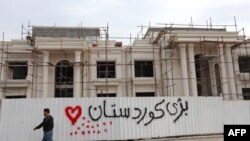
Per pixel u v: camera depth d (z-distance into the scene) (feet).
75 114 48.60
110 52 84.12
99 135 48.78
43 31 102.37
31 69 80.07
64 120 47.98
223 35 80.07
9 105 46.78
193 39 78.23
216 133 54.54
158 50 85.20
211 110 55.42
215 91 81.66
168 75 80.18
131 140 50.01
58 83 81.20
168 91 79.25
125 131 49.93
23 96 79.41
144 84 82.69
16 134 45.96
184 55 79.20
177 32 78.95
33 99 47.57
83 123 48.60
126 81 82.74
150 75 85.76
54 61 82.02
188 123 53.52
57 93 81.30
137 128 50.57
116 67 83.25
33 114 46.98
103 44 88.38
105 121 49.47
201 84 85.71
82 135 48.14
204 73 86.58
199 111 54.65
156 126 51.60
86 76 80.64
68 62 82.84
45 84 76.84
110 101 50.42
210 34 79.66
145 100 52.08
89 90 80.48
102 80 80.79
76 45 78.69
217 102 56.08
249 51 86.84
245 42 80.84
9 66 80.94
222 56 80.64
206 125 54.39
